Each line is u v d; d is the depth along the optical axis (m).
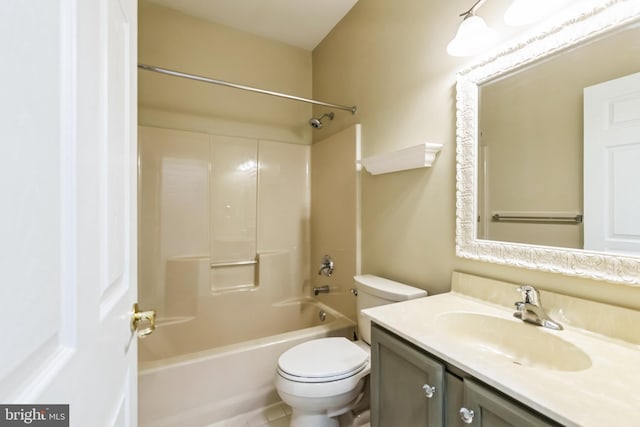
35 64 0.32
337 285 2.20
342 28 2.17
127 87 0.70
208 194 2.25
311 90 2.68
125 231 0.68
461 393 0.75
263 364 1.60
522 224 1.05
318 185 2.50
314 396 1.19
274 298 2.45
